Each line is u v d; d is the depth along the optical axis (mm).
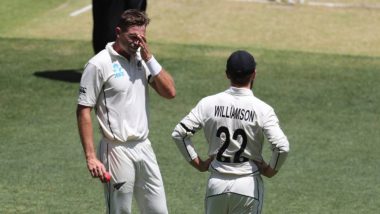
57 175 40375
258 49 64500
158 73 28047
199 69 59219
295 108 51969
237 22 73875
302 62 61438
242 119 26203
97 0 54031
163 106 51875
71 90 54406
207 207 26922
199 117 26656
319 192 39156
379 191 39406
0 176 39969
